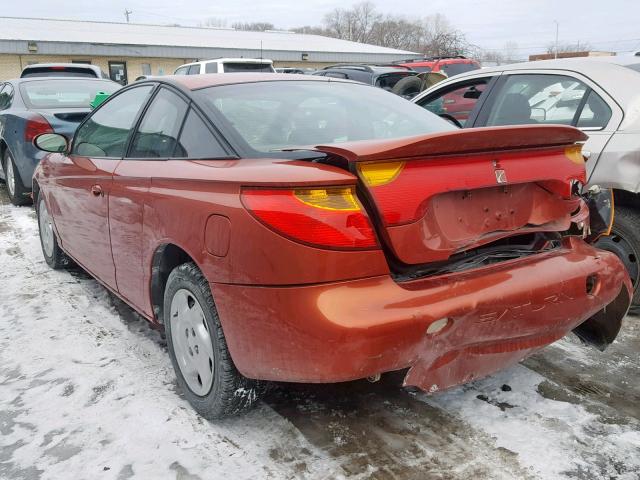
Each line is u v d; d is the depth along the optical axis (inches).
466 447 99.4
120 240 129.3
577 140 107.7
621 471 93.0
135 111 136.8
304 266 84.0
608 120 150.9
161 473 93.8
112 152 141.0
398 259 87.5
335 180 84.9
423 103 206.4
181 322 110.5
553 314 99.3
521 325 96.4
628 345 137.9
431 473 93.4
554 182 104.0
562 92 164.6
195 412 110.0
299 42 1625.2
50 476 93.7
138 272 123.8
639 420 106.9
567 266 102.4
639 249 147.8
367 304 84.4
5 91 323.6
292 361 87.0
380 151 85.1
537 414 108.7
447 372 95.1
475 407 111.2
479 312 90.4
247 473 93.7
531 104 171.8
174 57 1307.8
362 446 100.3
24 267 199.6
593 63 163.5
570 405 111.7
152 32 1493.6
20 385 120.8
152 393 116.8
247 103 117.2
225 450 99.2
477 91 197.6
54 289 176.7
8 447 101.0
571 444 99.7
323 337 83.1
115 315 156.5
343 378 84.6
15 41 1157.1
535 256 103.6
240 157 102.5
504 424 105.7
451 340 90.7
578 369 126.2
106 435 103.6
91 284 181.2
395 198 86.7
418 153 88.1
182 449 99.5
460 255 97.7
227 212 91.3
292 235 84.0
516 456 96.8
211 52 1342.3
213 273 95.0
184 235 101.7
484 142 92.7
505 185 98.7
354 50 1556.3
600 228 127.7
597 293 105.6
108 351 135.4
